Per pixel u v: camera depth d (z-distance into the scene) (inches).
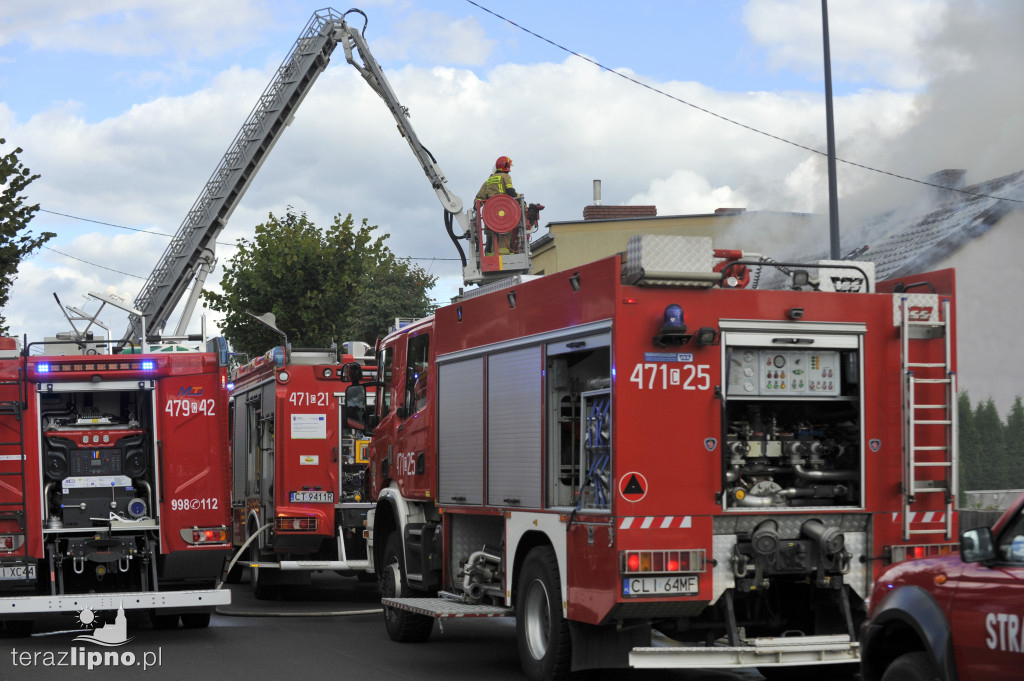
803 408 362.6
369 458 552.4
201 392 493.7
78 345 518.9
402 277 1360.7
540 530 369.1
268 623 559.5
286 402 660.1
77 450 489.7
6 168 754.8
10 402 470.3
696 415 331.0
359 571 698.2
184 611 502.6
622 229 1414.9
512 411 393.4
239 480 767.7
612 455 324.8
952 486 346.3
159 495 485.7
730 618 330.6
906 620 243.0
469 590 414.9
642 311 329.1
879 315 349.4
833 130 849.5
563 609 350.6
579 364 363.3
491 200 642.8
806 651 328.2
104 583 509.0
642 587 321.1
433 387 458.3
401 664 425.4
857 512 342.6
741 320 337.1
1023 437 1030.4
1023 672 215.5
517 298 392.2
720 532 333.1
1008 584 219.9
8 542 464.8
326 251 1227.2
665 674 404.2
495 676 396.8
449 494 439.5
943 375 354.0
